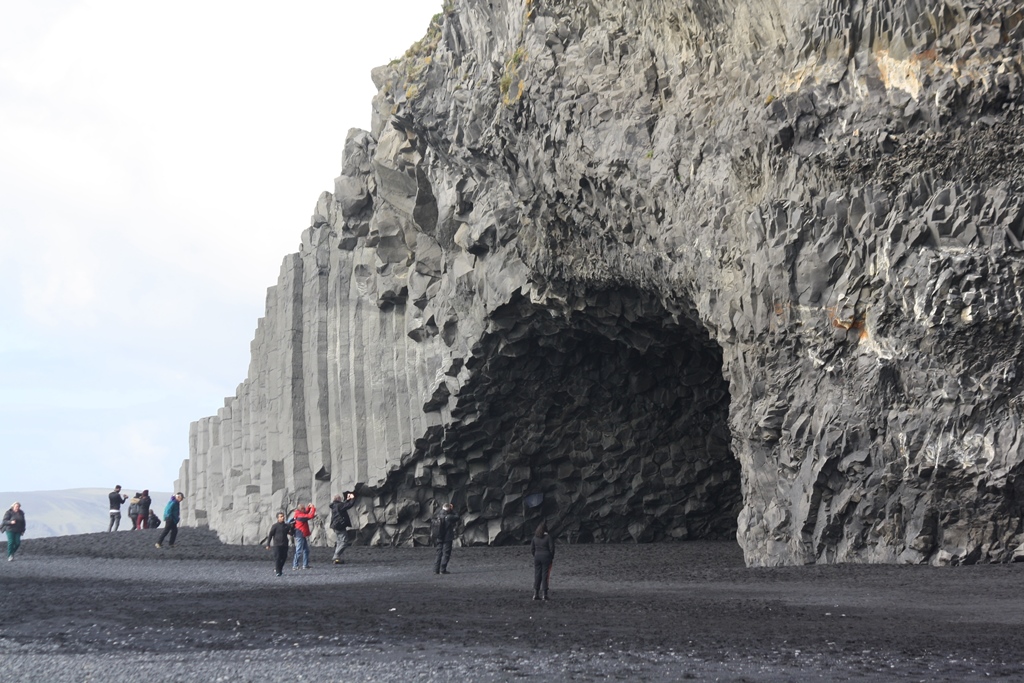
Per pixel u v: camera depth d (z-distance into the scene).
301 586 21.27
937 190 19.98
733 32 23.30
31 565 28.23
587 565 26.12
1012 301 19.23
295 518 27.72
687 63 24.55
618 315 30.09
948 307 19.27
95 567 27.45
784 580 18.52
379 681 9.38
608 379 34.72
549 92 27.50
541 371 34.28
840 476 20.88
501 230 31.45
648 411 35.81
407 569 26.67
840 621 12.62
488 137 30.69
